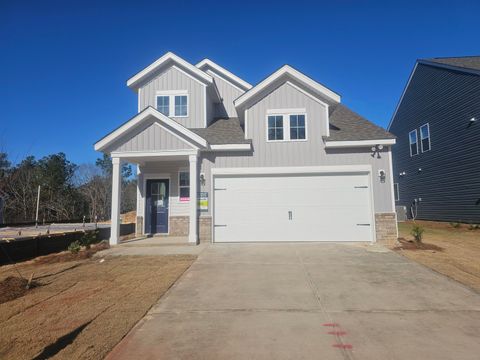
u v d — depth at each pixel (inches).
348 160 453.7
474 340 159.3
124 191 1525.6
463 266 307.4
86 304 215.2
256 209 456.1
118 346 157.2
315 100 470.3
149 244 431.2
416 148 855.7
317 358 143.4
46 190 1283.2
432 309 202.2
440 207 754.2
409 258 342.0
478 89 627.5
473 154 642.2
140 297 228.7
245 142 454.9
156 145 450.0
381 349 150.9
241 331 172.7
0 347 155.6
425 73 804.6
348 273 287.1
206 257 358.3
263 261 336.2
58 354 148.6
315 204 452.4
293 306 209.8
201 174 461.1
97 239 489.1
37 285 261.0
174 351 151.6
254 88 466.0
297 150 462.0
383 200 442.3
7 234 640.4
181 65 559.5
